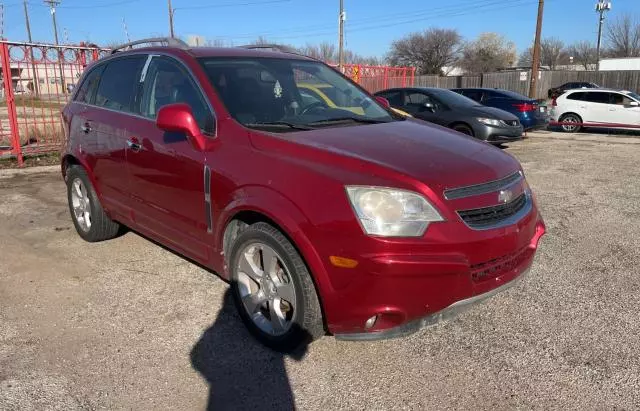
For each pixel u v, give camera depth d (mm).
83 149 4879
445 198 2836
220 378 3020
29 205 6652
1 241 5250
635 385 2936
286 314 3221
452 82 39531
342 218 2752
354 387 2939
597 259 4852
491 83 38469
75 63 10508
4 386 2916
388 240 2682
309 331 3037
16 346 3324
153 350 3303
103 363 3156
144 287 4191
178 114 3443
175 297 4023
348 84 4684
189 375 3045
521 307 3871
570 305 3906
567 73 38719
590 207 6758
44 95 10719
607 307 3875
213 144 3490
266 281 3244
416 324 2859
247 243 3277
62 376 3023
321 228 2807
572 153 11938
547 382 2973
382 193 2752
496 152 3516
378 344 3365
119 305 3891
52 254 4898
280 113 3793
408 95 12367
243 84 3871
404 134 3596
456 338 3438
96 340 3410
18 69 11617
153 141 3947
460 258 2791
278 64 4324
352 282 2750
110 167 4535
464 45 69938
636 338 3439
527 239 3266
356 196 2760
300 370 3098
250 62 4164
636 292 4137
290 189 2973
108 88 4789
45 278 4355
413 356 3232
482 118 11117
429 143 3414
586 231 5703
